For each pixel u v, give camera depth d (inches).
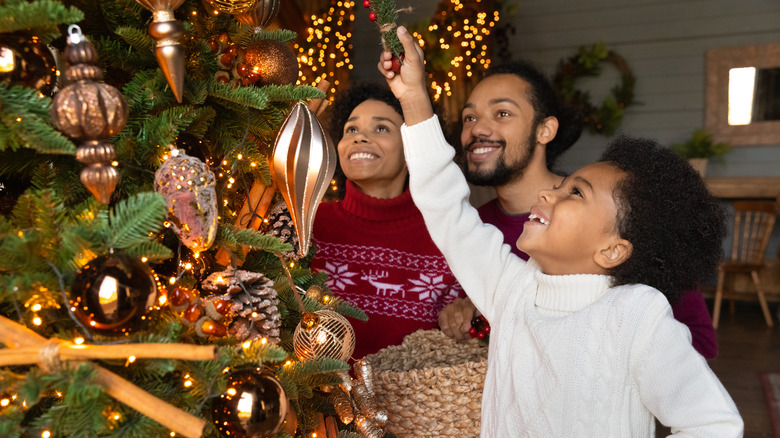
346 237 55.5
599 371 33.5
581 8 201.0
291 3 147.9
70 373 22.3
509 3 203.3
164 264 31.7
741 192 178.4
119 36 31.1
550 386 34.5
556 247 35.3
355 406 35.3
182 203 26.1
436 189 39.1
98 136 23.4
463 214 40.0
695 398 31.1
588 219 34.7
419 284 54.2
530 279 38.3
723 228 36.9
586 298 35.4
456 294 54.7
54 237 24.1
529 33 204.8
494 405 37.1
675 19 195.6
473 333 46.3
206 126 31.6
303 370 30.7
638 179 34.7
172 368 23.6
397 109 56.6
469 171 54.9
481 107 54.3
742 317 174.9
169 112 28.3
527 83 54.4
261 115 34.1
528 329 36.4
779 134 189.0
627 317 33.2
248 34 34.3
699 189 36.1
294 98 31.3
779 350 142.6
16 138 23.2
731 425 30.1
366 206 55.1
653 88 199.0
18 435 23.5
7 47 23.5
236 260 31.8
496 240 40.8
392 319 53.7
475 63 167.6
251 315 29.1
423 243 54.7
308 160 30.3
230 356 26.5
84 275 22.7
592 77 203.0
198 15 33.2
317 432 34.4
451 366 42.5
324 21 164.6
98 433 23.7
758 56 188.7
